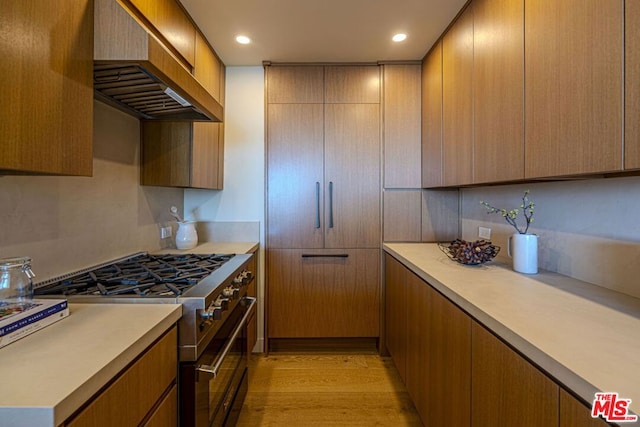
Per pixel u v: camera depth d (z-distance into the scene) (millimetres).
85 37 1008
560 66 1056
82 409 612
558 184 1478
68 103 938
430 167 2336
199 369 1054
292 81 2535
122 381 735
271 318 2564
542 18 1143
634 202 1126
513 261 1559
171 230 2346
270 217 2557
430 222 2549
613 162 865
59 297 1067
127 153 1797
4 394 559
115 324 875
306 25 2006
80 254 1436
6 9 736
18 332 770
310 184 2549
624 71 831
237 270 1563
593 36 924
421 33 2107
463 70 1809
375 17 1921
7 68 740
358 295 2562
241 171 2625
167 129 1934
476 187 2162
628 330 847
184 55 1806
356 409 1903
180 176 1938
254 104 2615
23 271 900
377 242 2557
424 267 1642
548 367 720
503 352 917
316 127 2541
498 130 1443
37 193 1208
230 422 1545
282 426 1759
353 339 2646
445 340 1332
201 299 1058
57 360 678
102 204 1589
